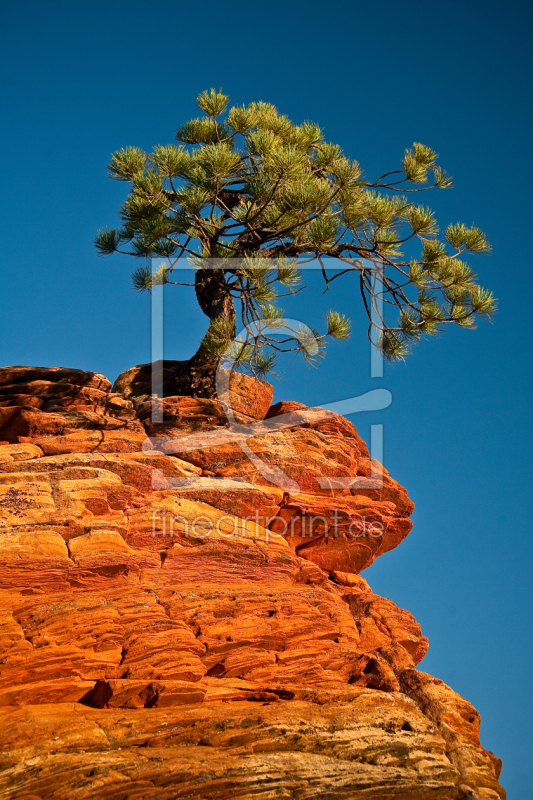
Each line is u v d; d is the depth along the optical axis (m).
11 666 8.88
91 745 8.21
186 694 9.34
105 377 16.14
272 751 8.73
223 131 16.20
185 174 13.68
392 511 14.48
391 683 10.71
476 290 15.12
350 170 13.17
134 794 7.66
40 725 8.26
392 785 8.71
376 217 14.12
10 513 11.13
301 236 14.05
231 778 8.08
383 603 12.85
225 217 16.11
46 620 9.50
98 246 15.83
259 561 11.95
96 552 10.73
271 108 16.22
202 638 10.15
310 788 8.30
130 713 8.87
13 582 9.96
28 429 13.73
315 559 13.75
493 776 9.50
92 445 13.44
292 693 9.98
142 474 12.80
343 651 10.90
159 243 15.30
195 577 11.29
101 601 10.01
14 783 7.53
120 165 14.48
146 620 9.94
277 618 10.84
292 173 13.08
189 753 8.34
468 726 10.57
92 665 9.24
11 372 15.27
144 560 11.09
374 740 9.27
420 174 15.80
